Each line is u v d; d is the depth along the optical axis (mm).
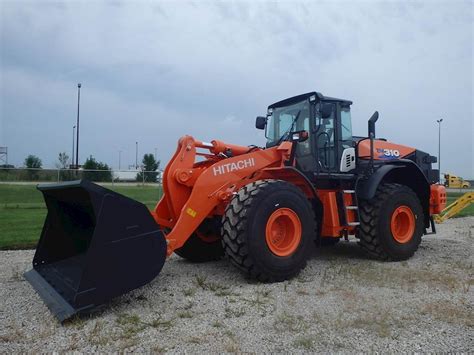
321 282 4789
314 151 6062
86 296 3625
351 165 6438
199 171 5211
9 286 4727
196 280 4871
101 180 19266
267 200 4715
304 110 6246
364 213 6160
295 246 4949
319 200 5590
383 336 3301
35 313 3828
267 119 6914
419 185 7082
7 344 3158
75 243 4523
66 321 3533
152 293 4367
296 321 3602
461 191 35219
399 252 6184
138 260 3957
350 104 6699
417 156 7668
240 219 4598
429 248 7422
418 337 3291
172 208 5133
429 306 3969
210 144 5523
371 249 6152
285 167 5160
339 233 5996
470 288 4621
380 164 6633
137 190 17984
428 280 4918
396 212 6246
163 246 4156
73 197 4148
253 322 3586
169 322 3578
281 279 4832
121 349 3074
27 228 9523
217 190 5012
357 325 3506
